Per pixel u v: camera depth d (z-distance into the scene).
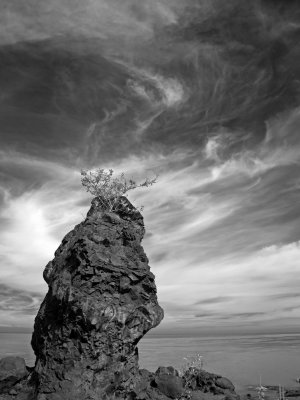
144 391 18.27
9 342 92.81
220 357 63.53
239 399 20.59
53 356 16.45
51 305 17.80
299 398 23.72
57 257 20.16
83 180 21.17
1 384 17.03
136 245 19.52
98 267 17.33
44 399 15.41
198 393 20.61
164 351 82.75
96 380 15.95
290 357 61.41
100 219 19.69
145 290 18.44
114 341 16.67
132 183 21.61
